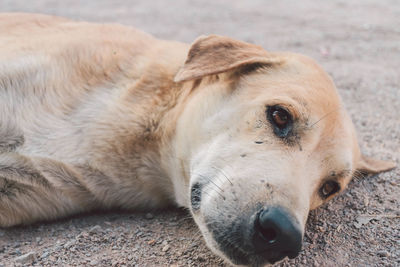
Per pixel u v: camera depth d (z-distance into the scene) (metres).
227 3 1.64
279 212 0.35
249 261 0.36
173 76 0.47
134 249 0.41
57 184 0.45
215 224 0.37
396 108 0.72
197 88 0.46
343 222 0.45
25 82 0.46
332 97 0.43
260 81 0.44
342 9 1.54
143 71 0.48
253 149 0.39
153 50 0.50
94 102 0.47
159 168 0.46
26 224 0.45
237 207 0.36
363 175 0.52
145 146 0.46
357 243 0.42
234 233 0.36
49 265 0.39
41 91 0.47
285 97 0.41
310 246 0.42
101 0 1.59
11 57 0.47
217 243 0.37
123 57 0.49
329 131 0.42
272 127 0.40
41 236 0.43
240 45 0.47
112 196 0.47
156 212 0.48
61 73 0.47
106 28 0.53
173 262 0.39
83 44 0.49
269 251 0.35
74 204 0.46
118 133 0.45
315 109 0.41
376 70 0.92
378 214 0.46
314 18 1.40
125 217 0.47
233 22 1.34
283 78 0.43
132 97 0.47
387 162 0.54
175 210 0.48
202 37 0.46
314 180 0.41
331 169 0.42
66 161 0.45
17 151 0.45
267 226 0.34
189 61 0.45
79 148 0.45
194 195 0.40
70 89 0.47
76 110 0.47
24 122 0.46
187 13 1.45
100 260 0.39
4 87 0.46
